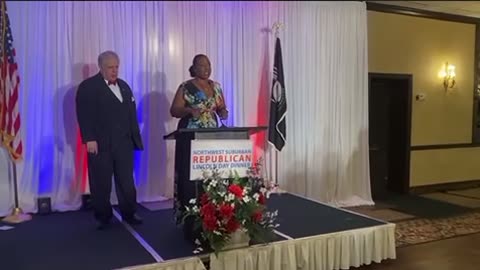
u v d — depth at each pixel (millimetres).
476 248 3635
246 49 5336
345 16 5762
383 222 3758
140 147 3930
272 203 4645
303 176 5621
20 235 3541
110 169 3736
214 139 3193
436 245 3746
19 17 4320
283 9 5473
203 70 3787
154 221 3977
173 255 2982
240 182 3146
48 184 4516
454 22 5066
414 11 5992
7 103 4074
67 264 2834
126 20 4766
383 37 6090
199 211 3021
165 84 4941
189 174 3162
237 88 5305
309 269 3318
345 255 3453
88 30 4578
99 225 3814
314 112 5645
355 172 5918
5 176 4273
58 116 4504
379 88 6449
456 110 4879
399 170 6270
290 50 5500
